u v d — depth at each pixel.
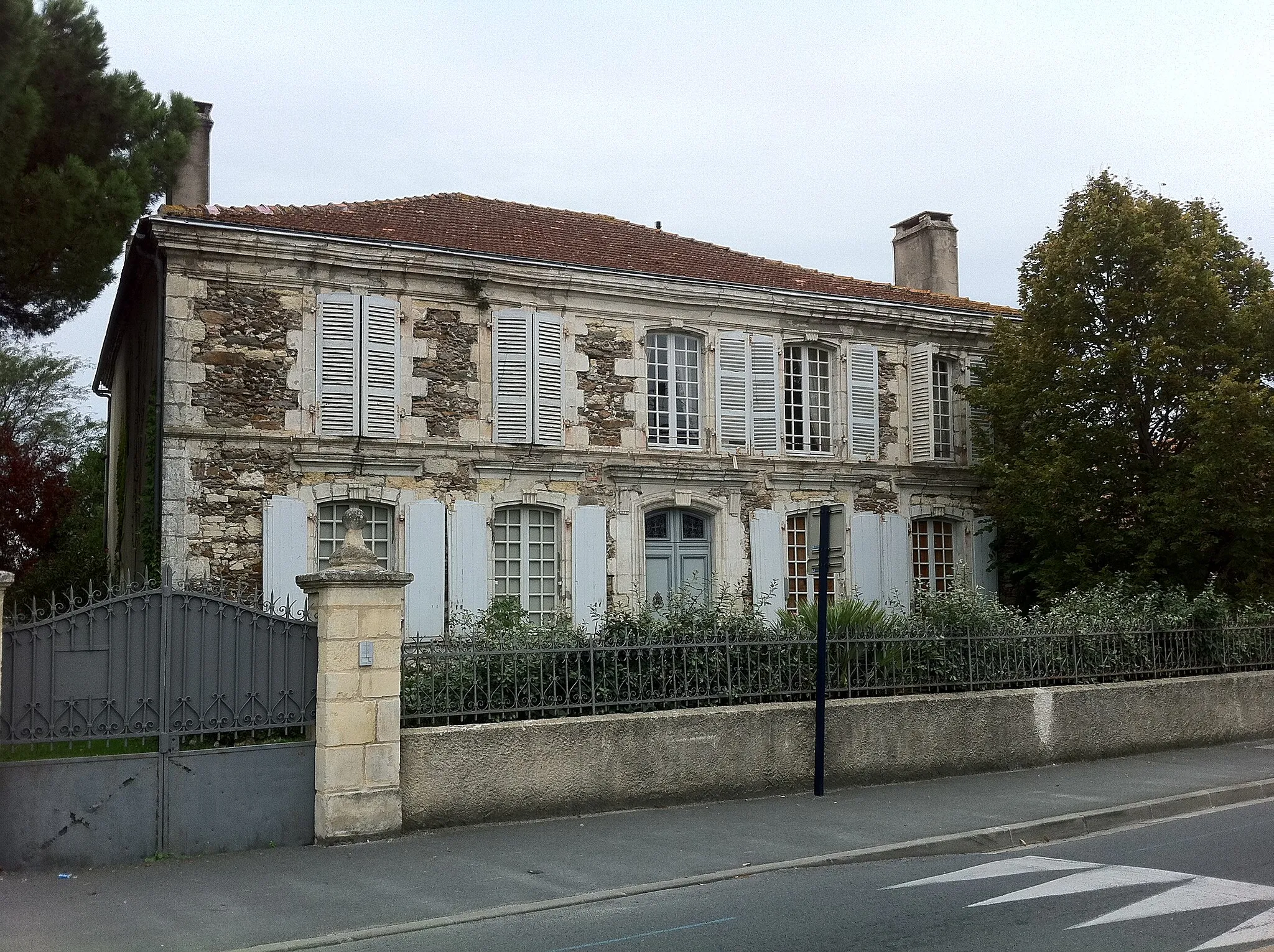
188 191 18.80
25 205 13.52
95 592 9.25
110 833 8.93
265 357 16.08
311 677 9.85
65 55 14.23
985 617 14.22
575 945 6.82
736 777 11.57
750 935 6.93
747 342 19.69
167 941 6.95
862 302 20.53
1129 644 15.17
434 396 17.08
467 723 10.49
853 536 20.23
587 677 11.23
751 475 19.45
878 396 20.94
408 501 16.70
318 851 9.30
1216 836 10.09
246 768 9.45
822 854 9.16
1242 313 18.56
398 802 9.79
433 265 17.03
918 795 11.82
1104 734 14.46
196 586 12.84
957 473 21.48
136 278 17.80
